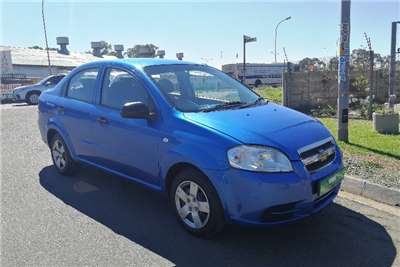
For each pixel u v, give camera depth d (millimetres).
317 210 4047
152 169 4551
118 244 4066
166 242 4102
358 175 5711
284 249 3953
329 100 14875
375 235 4223
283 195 3695
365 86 14727
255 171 3697
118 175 5152
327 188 4043
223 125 4059
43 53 49625
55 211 4891
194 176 4062
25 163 7113
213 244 4051
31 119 13438
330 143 4387
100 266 3660
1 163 7117
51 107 6223
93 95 5531
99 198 5316
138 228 4422
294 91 14250
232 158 3770
